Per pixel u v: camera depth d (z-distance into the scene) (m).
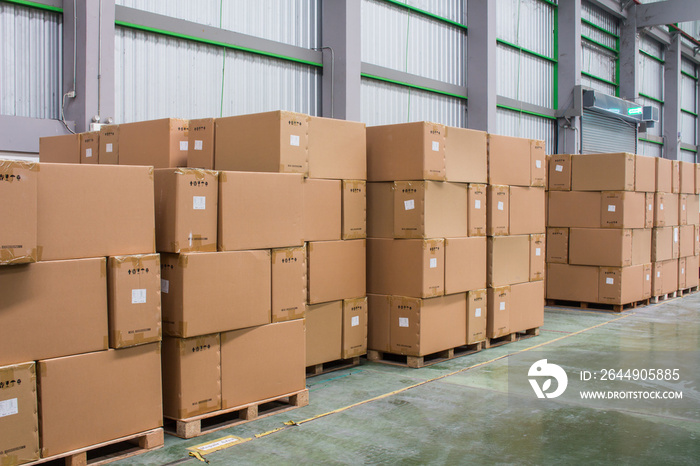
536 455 2.97
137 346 2.88
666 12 12.69
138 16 4.96
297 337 3.64
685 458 2.95
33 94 4.50
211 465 2.78
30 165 2.46
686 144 16.70
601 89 12.87
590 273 7.36
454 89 8.57
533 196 5.78
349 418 3.47
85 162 4.52
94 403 2.71
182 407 3.08
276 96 6.17
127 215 2.85
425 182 4.52
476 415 3.55
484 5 8.72
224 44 5.61
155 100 5.16
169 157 4.10
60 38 4.64
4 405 2.41
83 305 2.67
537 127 10.79
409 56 7.85
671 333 6.04
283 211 3.52
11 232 2.39
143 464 2.77
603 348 5.34
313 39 6.56
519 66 10.19
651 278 7.91
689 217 8.95
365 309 4.69
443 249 4.72
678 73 15.32
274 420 3.42
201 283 3.09
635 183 7.28
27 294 2.50
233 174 3.25
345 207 4.47
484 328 5.20
